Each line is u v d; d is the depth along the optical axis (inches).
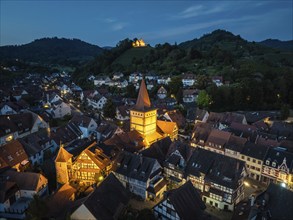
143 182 2269.9
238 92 5408.5
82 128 3878.0
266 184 2684.5
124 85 7795.3
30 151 2819.9
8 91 6240.2
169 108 5036.9
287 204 1713.8
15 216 1951.3
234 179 2167.8
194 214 1825.8
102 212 1706.4
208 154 2426.2
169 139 2999.5
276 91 5703.7
